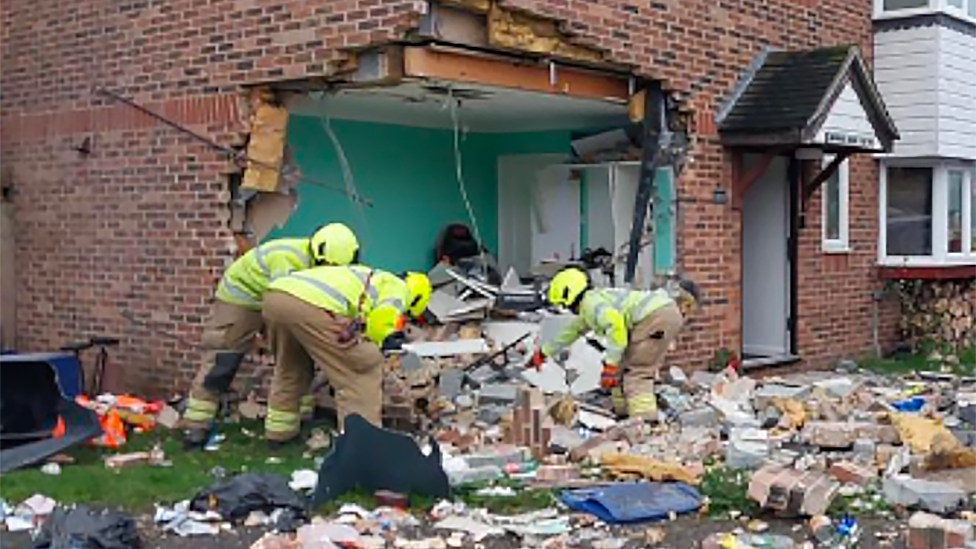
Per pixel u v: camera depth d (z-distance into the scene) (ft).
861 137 49.67
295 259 36.19
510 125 54.70
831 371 54.60
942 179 60.54
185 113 43.24
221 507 27.84
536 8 39.99
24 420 34.42
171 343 43.91
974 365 58.18
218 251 42.27
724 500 29.22
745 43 49.73
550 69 42.60
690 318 47.34
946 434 34.73
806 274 54.29
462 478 31.32
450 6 38.14
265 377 40.98
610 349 37.81
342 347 33.71
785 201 53.62
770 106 48.14
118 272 45.73
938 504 28.43
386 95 44.01
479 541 26.35
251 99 41.68
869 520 27.99
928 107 58.90
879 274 59.57
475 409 39.40
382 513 28.09
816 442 35.91
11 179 49.52
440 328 45.78
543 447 35.09
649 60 44.93
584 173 53.26
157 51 44.16
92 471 32.22
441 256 53.57
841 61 48.47
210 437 37.01
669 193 47.42
